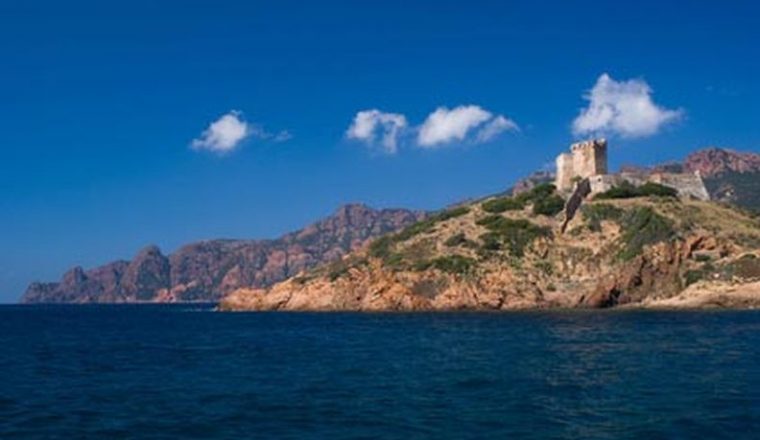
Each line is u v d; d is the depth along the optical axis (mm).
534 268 158250
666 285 148500
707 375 47188
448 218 187000
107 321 169375
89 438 31609
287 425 33312
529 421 33219
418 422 33406
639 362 55000
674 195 182125
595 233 165125
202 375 52250
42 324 154750
